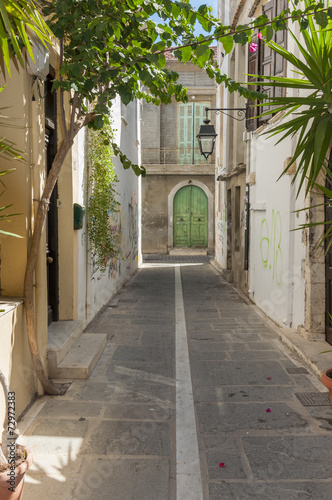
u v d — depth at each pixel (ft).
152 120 73.61
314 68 11.80
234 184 41.32
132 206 47.34
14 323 12.39
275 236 25.04
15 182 13.06
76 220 19.49
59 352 16.15
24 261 13.29
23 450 8.61
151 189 75.00
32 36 11.93
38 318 14.56
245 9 36.09
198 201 75.61
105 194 24.53
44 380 14.11
